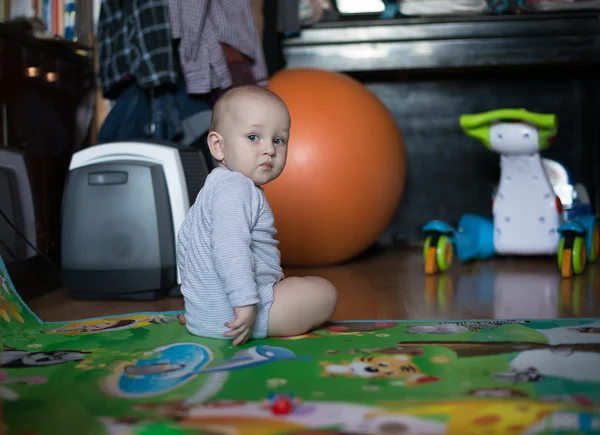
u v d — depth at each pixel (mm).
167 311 1636
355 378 1004
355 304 1686
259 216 1276
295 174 2121
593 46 2477
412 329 1337
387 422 823
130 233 1781
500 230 2357
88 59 2252
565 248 2047
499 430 795
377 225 2299
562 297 1732
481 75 2775
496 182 2783
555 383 963
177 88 2029
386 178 2252
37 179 1913
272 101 1290
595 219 2229
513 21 2490
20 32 1798
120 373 1053
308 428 810
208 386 978
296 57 2592
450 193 2814
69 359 1144
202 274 1262
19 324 1384
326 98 2207
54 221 2020
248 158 1279
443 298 1750
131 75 2004
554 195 2311
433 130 2811
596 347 1164
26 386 992
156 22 1939
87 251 1800
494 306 1636
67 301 1816
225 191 1246
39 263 1904
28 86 1867
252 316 1184
